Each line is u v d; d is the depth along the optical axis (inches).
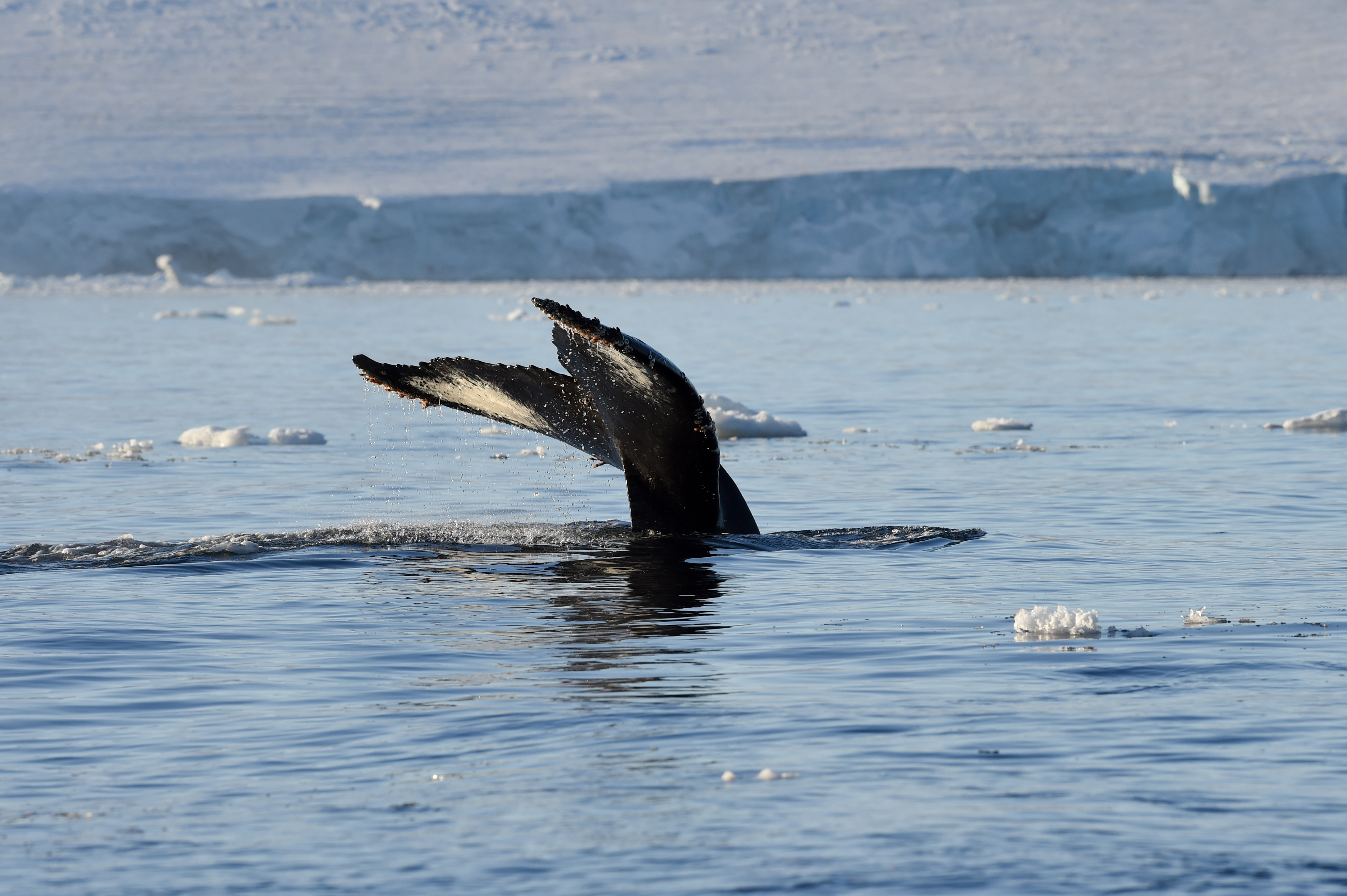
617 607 1325.0
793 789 817.5
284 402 3690.9
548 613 1296.8
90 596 1371.8
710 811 783.7
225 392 3944.4
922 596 1374.3
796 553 1594.5
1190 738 901.8
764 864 713.0
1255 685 1028.5
